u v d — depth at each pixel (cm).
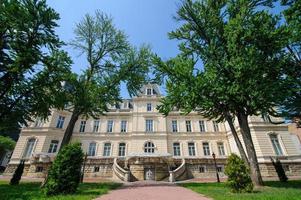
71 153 1155
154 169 2472
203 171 2683
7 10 1202
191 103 1396
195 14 1585
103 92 1812
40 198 914
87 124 3269
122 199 884
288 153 2506
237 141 1395
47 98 1510
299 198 780
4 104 1449
